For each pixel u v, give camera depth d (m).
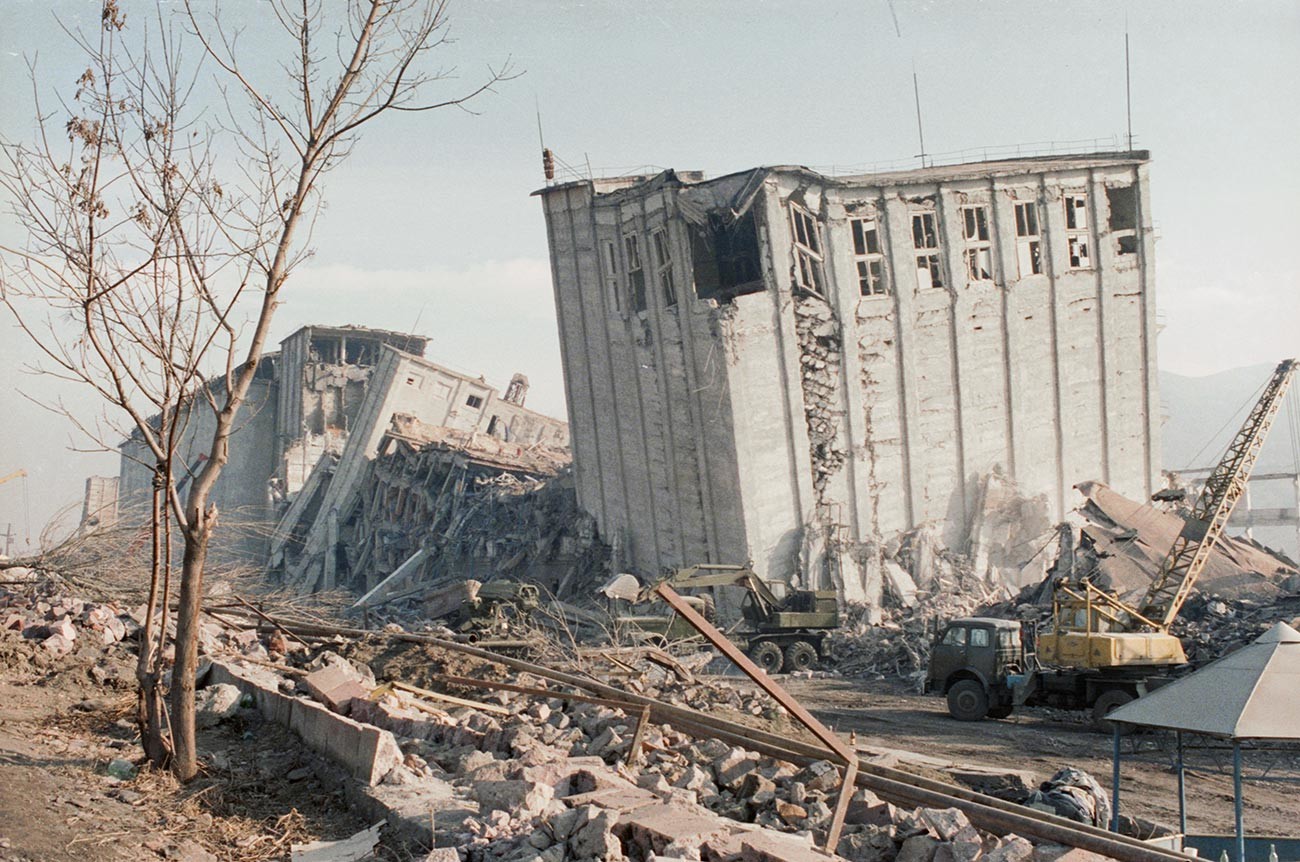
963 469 47.09
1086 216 49.78
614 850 7.06
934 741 22.88
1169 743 22.88
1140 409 50.97
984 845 8.05
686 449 46.75
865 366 45.34
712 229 45.22
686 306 45.03
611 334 51.69
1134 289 50.66
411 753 10.15
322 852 8.02
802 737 16.30
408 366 75.19
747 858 6.81
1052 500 48.72
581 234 52.91
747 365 43.16
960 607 43.06
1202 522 36.06
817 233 44.62
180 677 9.88
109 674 13.87
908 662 37.47
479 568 60.16
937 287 46.81
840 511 44.75
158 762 9.93
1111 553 42.59
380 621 29.09
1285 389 37.34
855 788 9.41
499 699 14.31
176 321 9.72
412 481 68.81
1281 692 11.18
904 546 45.66
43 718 11.55
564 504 58.06
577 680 13.69
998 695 26.77
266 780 9.91
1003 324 47.72
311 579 73.88
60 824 8.13
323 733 10.48
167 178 9.61
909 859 7.98
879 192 45.44
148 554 18.44
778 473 43.84
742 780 9.94
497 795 8.43
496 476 66.19
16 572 17.47
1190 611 36.88
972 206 47.12
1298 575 40.62
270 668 14.76
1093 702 25.69
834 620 37.62
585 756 10.66
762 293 43.41
